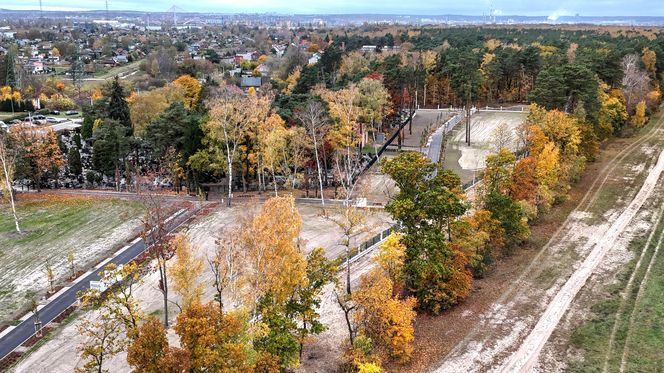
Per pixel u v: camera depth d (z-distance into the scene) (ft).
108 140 310.65
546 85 306.76
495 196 206.90
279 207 148.25
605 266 205.98
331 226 242.99
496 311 177.88
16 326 173.37
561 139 274.98
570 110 317.83
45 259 221.87
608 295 185.26
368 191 259.80
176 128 294.46
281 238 144.77
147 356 112.47
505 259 213.46
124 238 240.32
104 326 138.10
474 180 282.77
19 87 635.66
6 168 269.64
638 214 253.24
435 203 170.81
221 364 114.73
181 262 161.17
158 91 406.21
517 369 150.30
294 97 327.67
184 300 160.04
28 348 160.86
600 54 424.05
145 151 349.82
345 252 213.46
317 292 157.48
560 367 150.51
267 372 130.41
